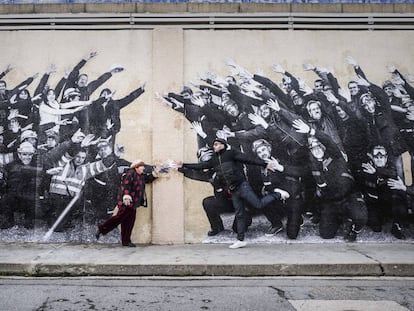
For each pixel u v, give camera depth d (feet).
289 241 23.67
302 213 23.88
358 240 23.72
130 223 22.58
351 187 24.06
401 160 24.30
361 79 24.79
